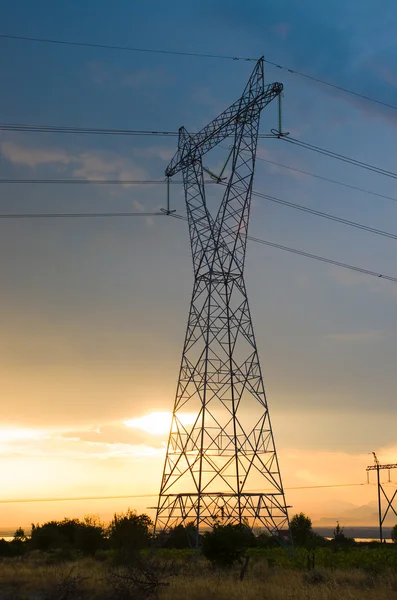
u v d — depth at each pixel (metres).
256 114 67.75
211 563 56.97
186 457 62.34
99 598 33.34
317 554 63.00
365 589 36.81
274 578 43.47
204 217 69.62
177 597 33.38
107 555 82.50
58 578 44.34
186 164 71.69
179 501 60.81
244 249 67.88
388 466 100.69
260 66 65.19
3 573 51.03
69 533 114.81
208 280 67.31
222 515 60.19
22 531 113.50
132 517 93.12
